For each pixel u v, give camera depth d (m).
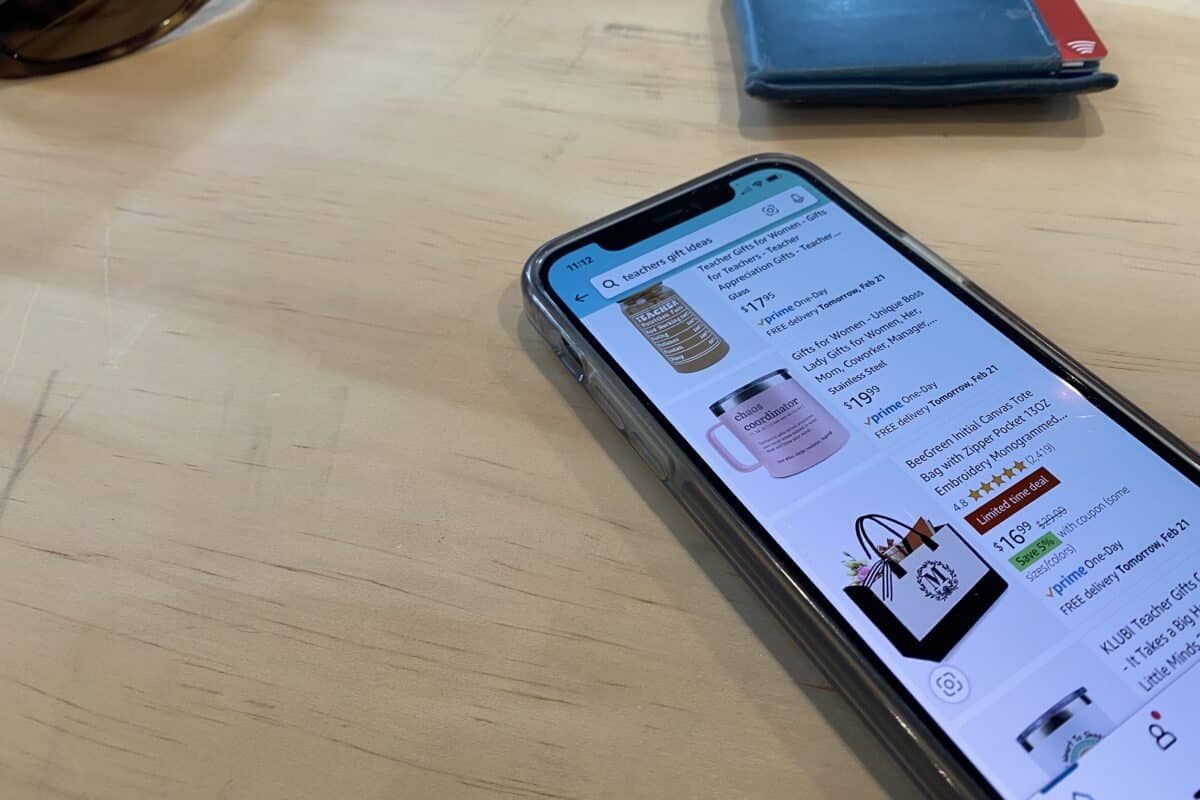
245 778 0.19
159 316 0.26
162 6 0.33
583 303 0.25
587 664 0.20
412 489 0.23
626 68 0.33
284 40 0.34
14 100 0.32
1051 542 0.21
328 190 0.29
